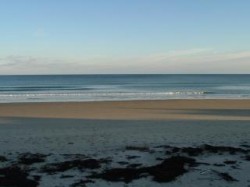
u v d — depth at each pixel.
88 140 12.15
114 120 18.31
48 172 8.38
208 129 14.62
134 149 10.70
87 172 8.40
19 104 28.02
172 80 112.88
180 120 18.17
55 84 78.94
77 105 27.52
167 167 8.48
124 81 102.81
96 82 94.12
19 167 8.79
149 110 23.95
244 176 8.06
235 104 28.58
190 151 10.31
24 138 12.55
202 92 47.94
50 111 23.22
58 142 11.84
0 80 110.69
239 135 13.17
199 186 7.38
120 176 7.97
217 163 9.14
